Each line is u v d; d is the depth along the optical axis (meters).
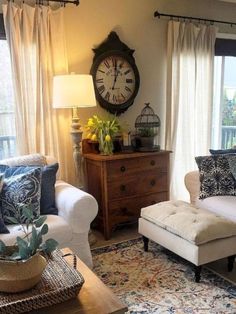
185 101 3.87
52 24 3.01
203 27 3.82
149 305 2.01
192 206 2.71
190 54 3.80
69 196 2.40
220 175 2.95
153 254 2.72
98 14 3.32
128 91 3.57
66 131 3.25
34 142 3.06
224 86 4.42
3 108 3.04
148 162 3.25
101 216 3.14
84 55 3.31
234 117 4.60
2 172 2.47
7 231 2.08
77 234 2.34
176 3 3.74
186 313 1.93
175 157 3.95
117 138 3.27
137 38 3.58
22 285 1.26
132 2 3.49
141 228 2.74
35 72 2.99
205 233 2.19
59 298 1.26
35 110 3.03
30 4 2.95
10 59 2.88
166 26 3.72
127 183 3.15
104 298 1.33
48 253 1.52
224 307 1.98
